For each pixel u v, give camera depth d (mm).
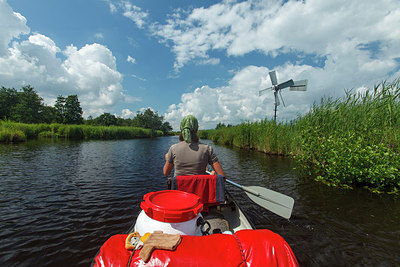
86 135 29031
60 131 27000
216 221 2307
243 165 8438
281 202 2920
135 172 6953
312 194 4723
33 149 12312
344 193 4789
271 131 12398
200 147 2258
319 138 6117
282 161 9523
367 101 6055
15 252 2514
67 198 4355
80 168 7367
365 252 2621
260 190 3186
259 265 1033
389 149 4629
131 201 4230
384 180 4844
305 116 8570
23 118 47750
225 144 21781
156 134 62656
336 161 5312
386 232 3094
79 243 2717
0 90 51344
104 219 3406
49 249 2580
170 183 2213
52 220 3359
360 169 4969
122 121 71688
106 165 8117
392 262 2436
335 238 2934
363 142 5223
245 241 1154
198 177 2104
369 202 4227
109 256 1110
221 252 1079
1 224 3203
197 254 1058
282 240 1160
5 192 4629
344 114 6398
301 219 3506
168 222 1444
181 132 2316
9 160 8391
